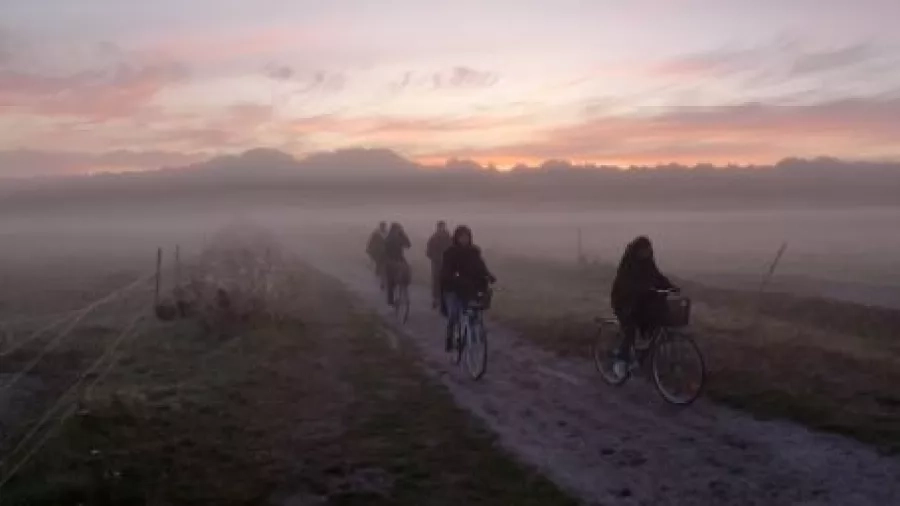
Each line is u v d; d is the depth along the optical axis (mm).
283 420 10242
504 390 11977
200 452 8672
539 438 9305
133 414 9852
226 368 13648
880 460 8203
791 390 10867
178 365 14094
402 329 18625
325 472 8141
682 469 8117
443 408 10836
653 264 11617
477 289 13727
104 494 7344
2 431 9914
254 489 7602
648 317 11297
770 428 9500
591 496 7379
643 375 11977
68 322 20484
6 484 7633
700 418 10055
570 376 12922
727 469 8078
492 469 8125
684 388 10688
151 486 7570
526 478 7832
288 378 12859
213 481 7785
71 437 8867
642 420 10039
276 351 15195
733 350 14016
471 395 11656
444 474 8031
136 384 12422
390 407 10922
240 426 9844
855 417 9672
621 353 11688
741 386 11352
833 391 11055
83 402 10336
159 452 8555
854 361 12969
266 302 19688
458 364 14070
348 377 13062
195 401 10961
